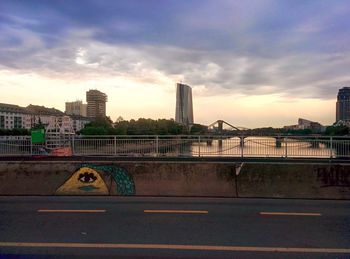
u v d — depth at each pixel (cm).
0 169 1192
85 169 1177
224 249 589
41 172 1185
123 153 1742
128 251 579
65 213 863
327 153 1595
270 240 641
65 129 2180
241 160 1548
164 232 691
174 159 1598
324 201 1051
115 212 877
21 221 778
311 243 623
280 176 1137
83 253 569
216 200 1059
